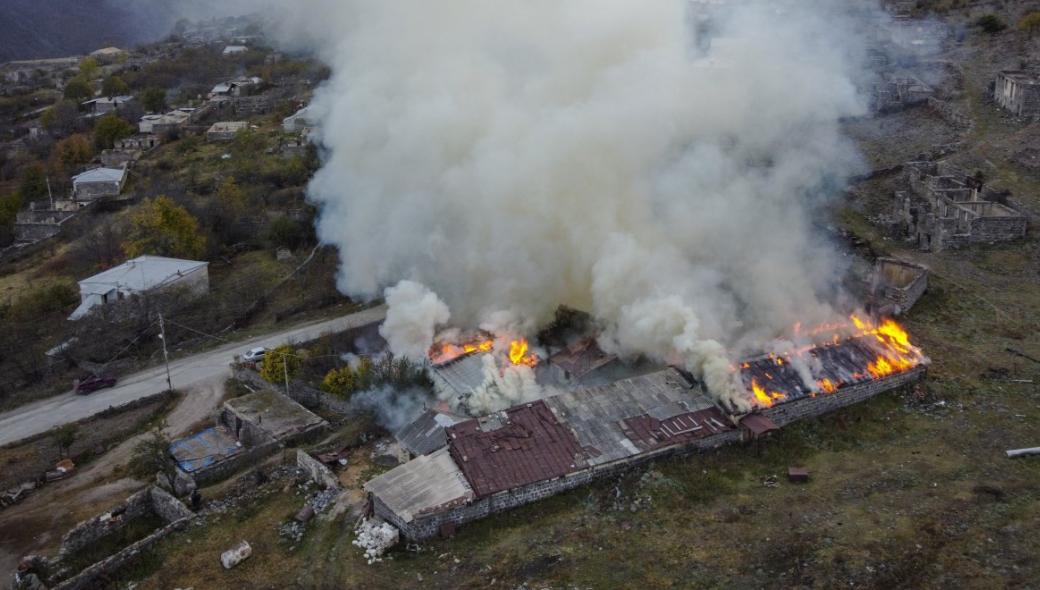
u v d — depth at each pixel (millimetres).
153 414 43562
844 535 28844
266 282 62969
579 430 34375
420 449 35781
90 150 107188
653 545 29312
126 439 41406
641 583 27547
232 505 33656
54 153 105500
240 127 106938
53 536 33531
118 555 30125
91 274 69375
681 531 29922
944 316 44031
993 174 60219
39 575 31062
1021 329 42219
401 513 30062
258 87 127562
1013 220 51219
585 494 32094
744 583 27219
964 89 78688
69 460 38969
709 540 29359
